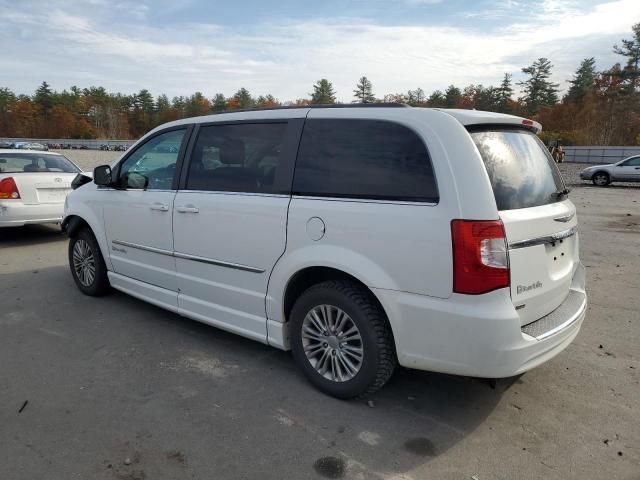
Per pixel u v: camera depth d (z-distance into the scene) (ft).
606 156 147.54
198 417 10.57
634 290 19.62
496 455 9.48
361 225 10.18
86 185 18.26
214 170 13.30
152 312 16.70
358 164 10.55
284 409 10.91
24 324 15.58
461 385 12.08
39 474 8.79
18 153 28.43
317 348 11.63
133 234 15.58
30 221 26.55
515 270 9.48
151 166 15.15
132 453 9.38
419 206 9.58
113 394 11.46
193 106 412.98
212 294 13.43
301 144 11.53
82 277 18.43
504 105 294.25
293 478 8.78
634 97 229.04
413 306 9.65
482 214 9.09
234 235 12.50
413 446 9.71
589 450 9.68
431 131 9.70
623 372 12.80
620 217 39.93
